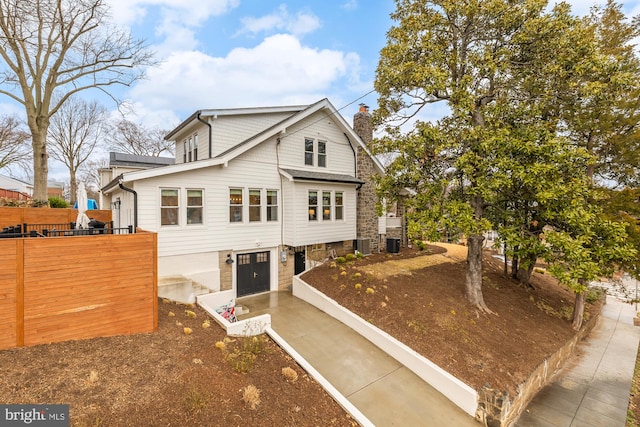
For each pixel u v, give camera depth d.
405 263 12.97
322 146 13.62
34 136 13.64
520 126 8.22
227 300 8.55
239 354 5.83
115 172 18.03
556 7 7.45
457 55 8.76
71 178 28.64
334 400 5.30
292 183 11.70
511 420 5.97
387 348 7.43
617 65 7.38
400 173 9.47
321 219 12.69
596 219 7.52
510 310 9.73
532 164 7.22
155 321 5.97
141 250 5.79
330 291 10.02
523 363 7.16
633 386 7.77
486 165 7.53
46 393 3.85
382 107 9.87
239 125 12.90
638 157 8.80
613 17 9.73
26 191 36.16
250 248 11.16
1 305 4.52
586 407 6.75
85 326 5.20
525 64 8.20
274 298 10.88
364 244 14.26
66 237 5.02
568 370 8.48
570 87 7.93
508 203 9.62
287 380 5.45
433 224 7.68
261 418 4.34
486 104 8.95
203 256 9.99
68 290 5.04
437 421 5.58
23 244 4.64
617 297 17.20
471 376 6.36
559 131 9.77
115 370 4.55
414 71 8.31
